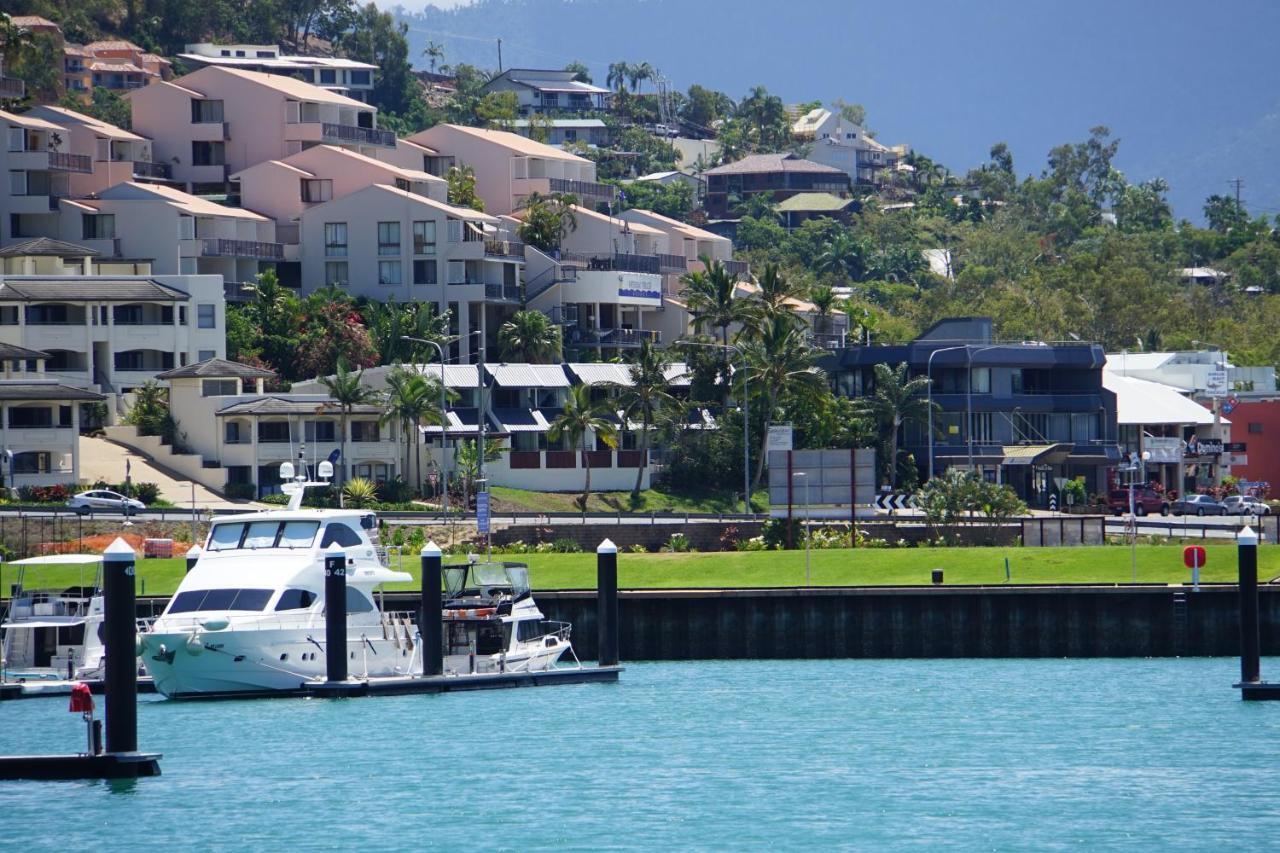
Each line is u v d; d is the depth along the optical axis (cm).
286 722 19325
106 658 15950
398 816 15312
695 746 18212
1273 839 14438
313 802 15762
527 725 19275
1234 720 19200
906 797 15950
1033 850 14175
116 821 15088
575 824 15050
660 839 14575
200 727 19012
